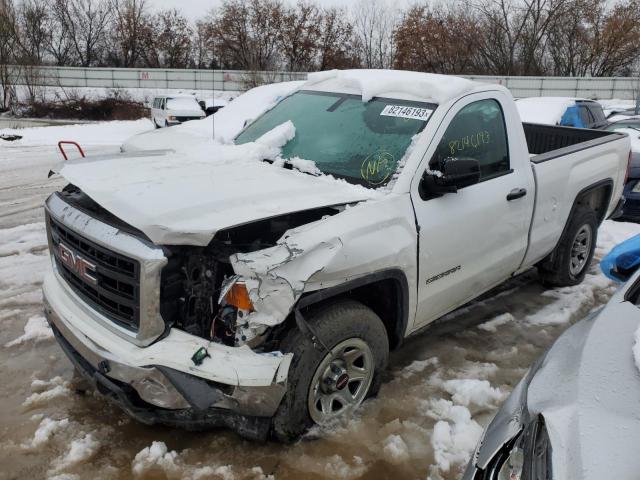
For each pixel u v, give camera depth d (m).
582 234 5.37
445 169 3.35
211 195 2.95
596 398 2.00
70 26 47.75
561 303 5.13
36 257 6.01
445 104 3.73
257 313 2.63
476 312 4.91
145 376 2.62
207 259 2.79
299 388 2.90
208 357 2.62
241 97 11.08
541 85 35.16
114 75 40.00
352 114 4.01
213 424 2.92
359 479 2.92
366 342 3.21
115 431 3.22
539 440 1.95
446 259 3.62
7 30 33.06
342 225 2.95
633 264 3.15
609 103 32.00
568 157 4.85
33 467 2.94
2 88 32.91
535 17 37.91
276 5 45.50
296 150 3.93
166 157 3.83
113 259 2.78
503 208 4.04
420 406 3.51
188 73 40.19
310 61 45.41
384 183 3.43
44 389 3.61
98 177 3.23
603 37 38.16
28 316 4.60
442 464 3.04
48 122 29.98
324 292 2.88
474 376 3.88
